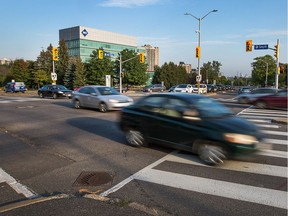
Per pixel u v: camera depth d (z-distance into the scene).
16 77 76.62
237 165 5.79
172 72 89.00
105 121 11.82
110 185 4.71
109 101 14.95
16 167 5.66
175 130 6.27
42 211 3.79
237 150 5.39
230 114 6.46
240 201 4.12
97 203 4.03
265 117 14.09
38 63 74.75
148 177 5.09
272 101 18.72
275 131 9.88
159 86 59.03
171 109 6.52
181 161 6.05
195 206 3.96
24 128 10.08
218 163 5.65
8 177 5.10
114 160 6.15
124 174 5.25
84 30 96.00
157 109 6.82
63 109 16.83
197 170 5.46
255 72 83.81
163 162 5.98
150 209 3.86
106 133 9.18
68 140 8.13
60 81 74.00
